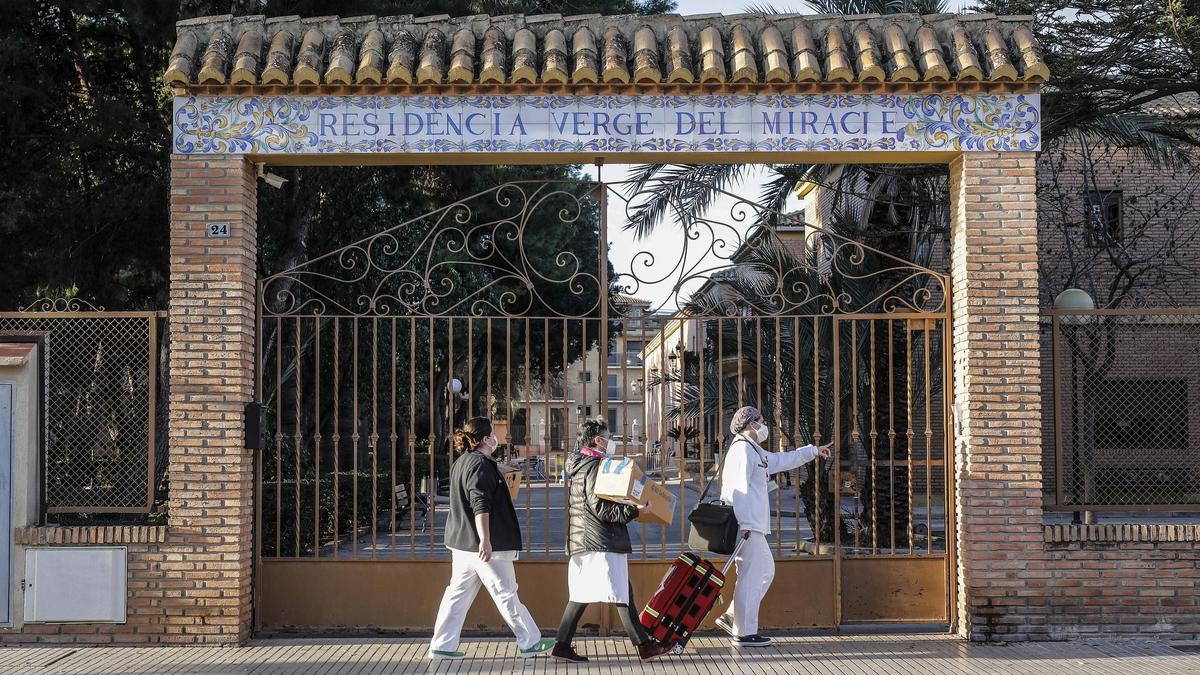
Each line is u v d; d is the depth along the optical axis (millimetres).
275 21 8930
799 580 8961
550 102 8703
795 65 8680
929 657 8062
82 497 8828
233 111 8656
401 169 18922
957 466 8883
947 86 8695
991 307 8656
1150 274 22766
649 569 8914
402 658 8102
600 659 8062
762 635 8773
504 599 7996
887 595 9023
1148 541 8609
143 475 8836
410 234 21672
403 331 22844
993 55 8602
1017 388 8625
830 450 8977
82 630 8500
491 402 8734
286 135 8648
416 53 8820
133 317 8773
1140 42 12867
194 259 8594
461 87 8672
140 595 8492
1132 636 8555
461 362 32062
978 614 8555
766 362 14297
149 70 15523
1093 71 13352
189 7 13430
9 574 8469
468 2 15789
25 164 14727
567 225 27094
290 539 12977
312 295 19531
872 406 9242
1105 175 23109
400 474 20953
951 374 9078
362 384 21359
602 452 8055
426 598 8891
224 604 8469
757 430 8586
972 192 8680
